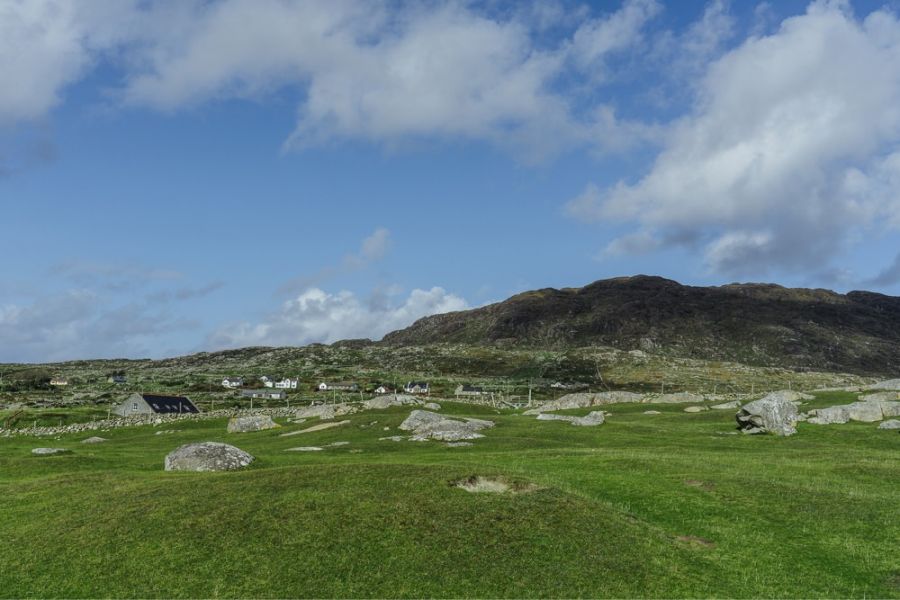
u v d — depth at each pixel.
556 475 40.81
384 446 61.62
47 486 40.91
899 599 25.98
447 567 27.20
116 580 26.92
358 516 31.09
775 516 33.66
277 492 34.47
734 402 110.00
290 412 131.62
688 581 26.92
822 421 74.19
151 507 33.41
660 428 76.25
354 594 25.50
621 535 30.27
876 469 43.59
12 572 28.09
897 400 84.62
